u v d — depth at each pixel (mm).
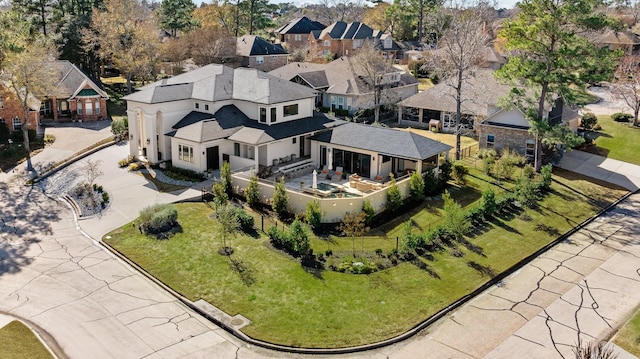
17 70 44500
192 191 38312
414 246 29547
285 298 25641
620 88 58875
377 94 59125
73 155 46562
